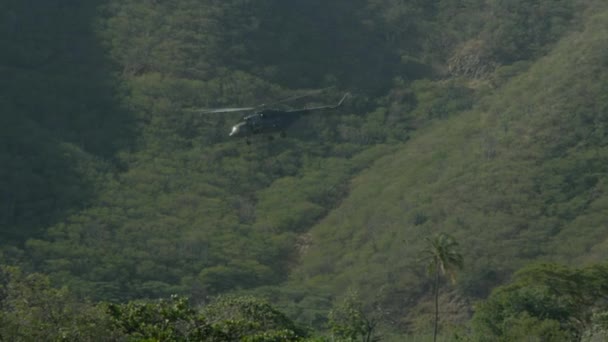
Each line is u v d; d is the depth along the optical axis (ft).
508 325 482.28
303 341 266.77
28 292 271.08
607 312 453.99
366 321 534.37
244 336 253.65
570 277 520.01
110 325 266.36
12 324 261.24
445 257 535.19
